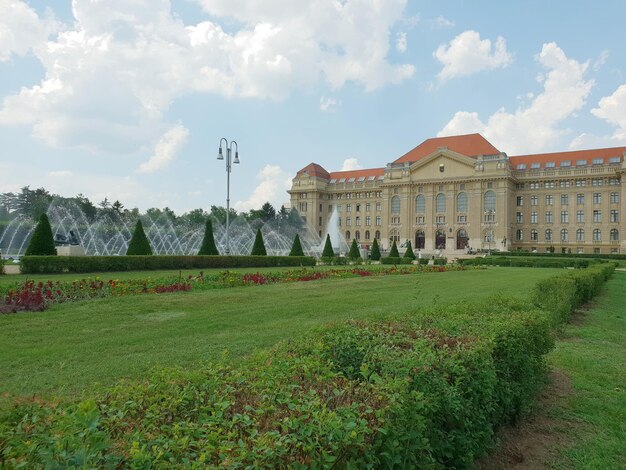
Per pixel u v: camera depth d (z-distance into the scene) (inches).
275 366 191.2
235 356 344.2
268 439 120.9
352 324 295.1
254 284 871.1
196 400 154.2
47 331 420.2
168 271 1185.4
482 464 223.9
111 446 125.0
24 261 979.9
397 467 146.3
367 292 794.8
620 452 240.2
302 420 134.7
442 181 3782.0
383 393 153.3
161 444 120.6
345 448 126.7
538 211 3636.8
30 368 307.3
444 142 4050.2
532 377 287.1
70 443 111.8
